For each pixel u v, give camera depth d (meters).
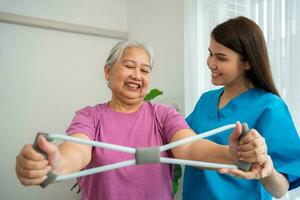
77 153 0.63
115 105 0.82
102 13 2.59
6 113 2.13
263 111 0.87
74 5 2.45
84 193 0.78
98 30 2.51
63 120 2.36
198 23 1.79
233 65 0.90
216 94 1.07
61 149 0.61
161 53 2.24
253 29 0.88
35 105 2.24
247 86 0.99
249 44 0.88
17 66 2.18
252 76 0.95
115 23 2.67
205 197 0.92
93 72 2.51
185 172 1.03
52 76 2.31
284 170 0.79
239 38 0.87
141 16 2.50
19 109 2.18
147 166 0.74
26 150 0.44
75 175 0.48
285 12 1.35
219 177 0.91
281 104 0.88
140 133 0.77
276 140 0.82
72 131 0.71
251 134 0.51
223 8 1.66
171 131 0.77
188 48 1.83
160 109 0.83
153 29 2.33
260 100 0.90
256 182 0.86
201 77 1.78
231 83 0.97
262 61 0.89
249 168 0.53
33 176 0.45
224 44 0.89
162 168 0.76
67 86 2.38
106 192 0.71
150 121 0.80
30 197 2.20
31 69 2.23
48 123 2.29
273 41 1.39
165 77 2.20
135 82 0.79
